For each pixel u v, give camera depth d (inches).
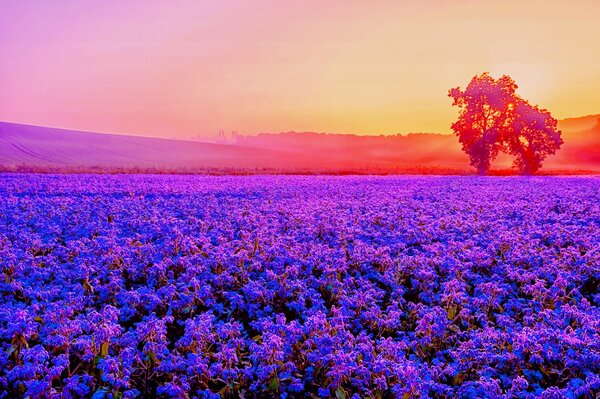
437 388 237.0
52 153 3297.2
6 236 525.3
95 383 243.1
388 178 1734.7
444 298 346.0
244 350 285.9
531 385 248.4
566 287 386.6
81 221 645.3
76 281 388.2
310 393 244.5
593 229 608.1
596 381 224.7
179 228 594.6
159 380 252.1
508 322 313.1
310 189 1179.3
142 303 336.5
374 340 299.6
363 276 422.6
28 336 263.4
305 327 282.0
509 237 527.2
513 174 2534.5
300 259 433.4
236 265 419.8
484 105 2450.8
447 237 565.6
